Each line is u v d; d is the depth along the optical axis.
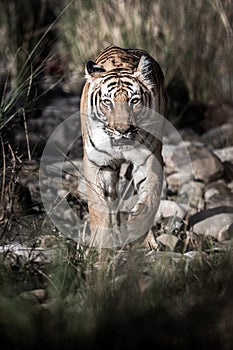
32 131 13.27
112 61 10.64
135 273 8.16
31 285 8.60
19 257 9.23
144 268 8.91
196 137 16.22
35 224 10.34
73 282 8.26
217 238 11.41
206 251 9.94
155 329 7.18
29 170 11.09
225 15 16.48
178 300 7.73
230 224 11.41
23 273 8.80
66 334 7.06
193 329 7.21
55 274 8.47
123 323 7.14
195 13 17.25
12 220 10.37
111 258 9.32
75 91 16.77
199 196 13.30
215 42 17.17
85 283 8.34
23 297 8.07
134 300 7.56
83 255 9.50
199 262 8.78
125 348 7.04
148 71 10.39
